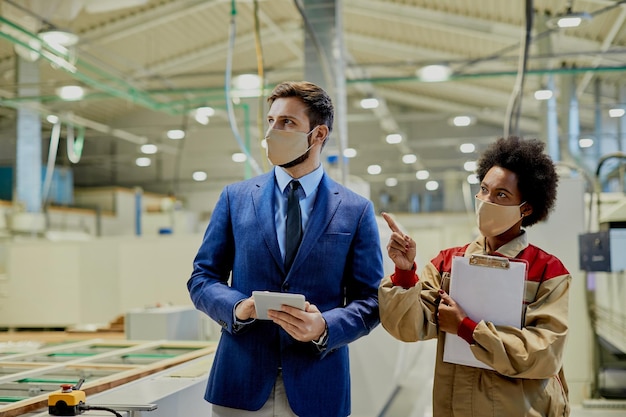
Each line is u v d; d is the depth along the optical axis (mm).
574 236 3766
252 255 1507
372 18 8008
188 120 12047
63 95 5883
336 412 1465
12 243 5055
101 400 1649
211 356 2531
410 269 1411
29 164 6797
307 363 1460
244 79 4801
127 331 3234
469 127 14047
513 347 1294
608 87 7602
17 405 1578
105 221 10453
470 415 1383
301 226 1527
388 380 3012
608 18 5707
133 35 7750
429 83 11445
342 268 1525
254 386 1457
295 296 1291
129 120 12773
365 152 14383
